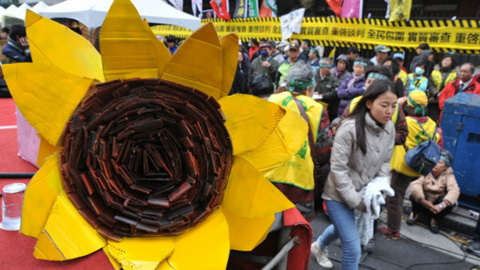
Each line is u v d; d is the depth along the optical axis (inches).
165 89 29.3
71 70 30.9
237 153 31.8
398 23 208.2
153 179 28.5
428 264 108.4
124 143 27.5
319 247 101.0
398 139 108.9
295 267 43.9
